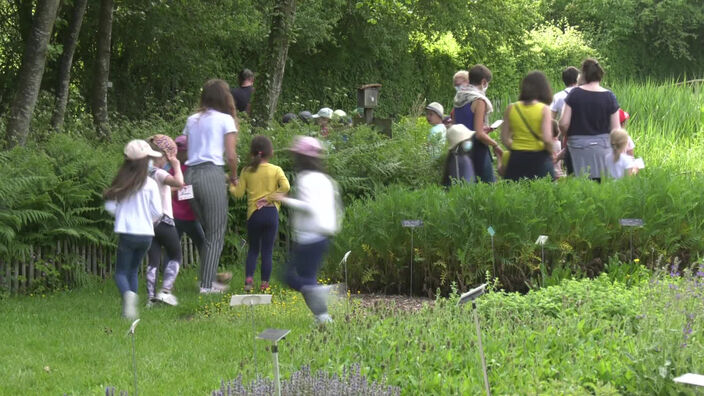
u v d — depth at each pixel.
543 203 9.51
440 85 42.50
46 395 5.84
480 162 10.88
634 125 19.41
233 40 30.41
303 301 8.66
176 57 27.50
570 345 6.41
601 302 7.48
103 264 10.69
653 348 5.55
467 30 40.06
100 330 7.70
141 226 8.44
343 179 12.24
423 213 9.61
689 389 5.07
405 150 13.05
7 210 9.60
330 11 33.41
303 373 5.24
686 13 49.53
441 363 6.03
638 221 9.19
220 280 9.55
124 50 27.16
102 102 19.22
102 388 5.82
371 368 6.02
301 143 7.38
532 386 5.52
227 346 7.00
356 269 9.84
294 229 7.36
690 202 9.95
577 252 9.55
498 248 9.36
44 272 9.93
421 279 9.68
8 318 8.30
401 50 38.88
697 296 7.11
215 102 9.51
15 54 23.94
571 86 12.34
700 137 18.70
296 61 35.62
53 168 10.63
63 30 24.50
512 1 42.34
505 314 7.35
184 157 9.88
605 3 48.97
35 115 17.42
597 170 11.01
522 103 10.48
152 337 7.41
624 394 5.47
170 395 5.74
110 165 10.88
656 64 51.84
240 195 9.62
